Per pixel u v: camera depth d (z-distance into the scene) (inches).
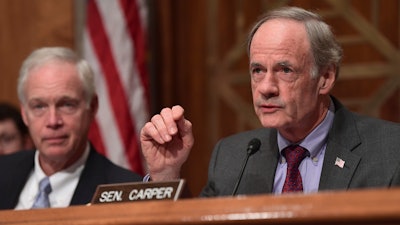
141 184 181.3
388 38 392.5
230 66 424.8
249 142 222.7
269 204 142.9
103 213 161.8
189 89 431.5
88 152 288.0
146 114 413.4
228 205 147.3
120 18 416.2
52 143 276.4
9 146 371.9
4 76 450.0
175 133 218.8
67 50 289.7
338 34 401.4
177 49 432.5
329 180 216.2
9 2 451.5
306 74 212.7
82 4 442.6
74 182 283.7
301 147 223.6
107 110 407.2
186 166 430.3
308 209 137.6
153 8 429.4
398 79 389.7
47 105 277.7
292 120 212.4
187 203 152.3
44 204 280.4
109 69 410.9
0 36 450.9
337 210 134.0
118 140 403.5
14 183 287.7
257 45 213.0
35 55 287.3
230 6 424.2
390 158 214.1
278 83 211.0
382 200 131.5
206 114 428.5
